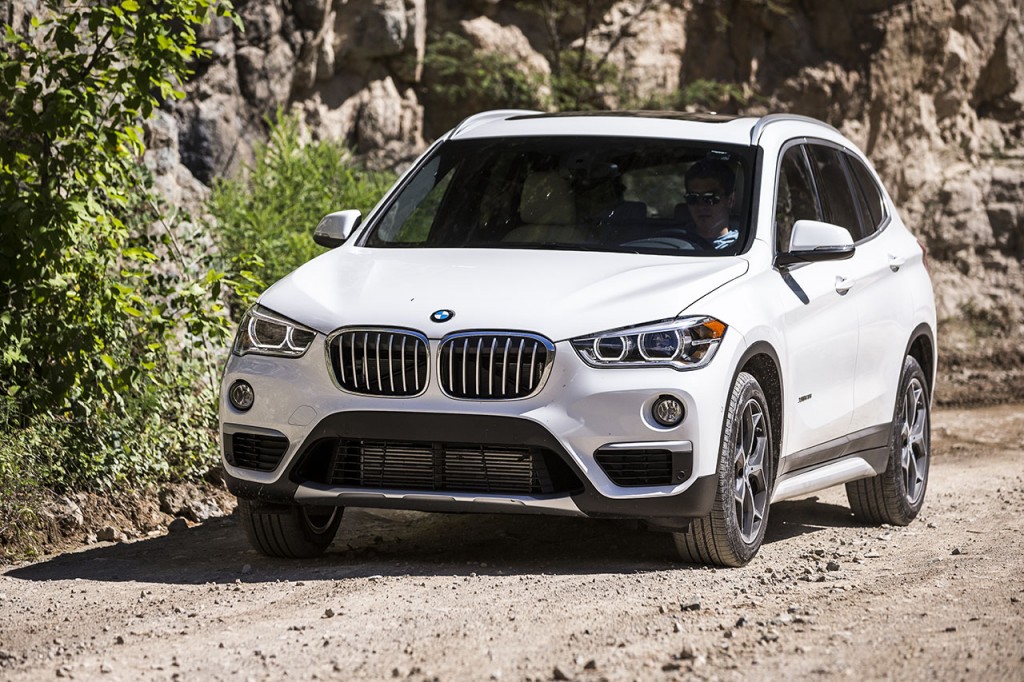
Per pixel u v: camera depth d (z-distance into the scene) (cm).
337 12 2859
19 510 1189
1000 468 1841
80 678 755
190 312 1404
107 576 1044
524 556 1106
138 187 1573
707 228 1115
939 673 733
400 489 980
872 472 1270
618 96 3228
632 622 857
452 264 1063
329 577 1011
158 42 1341
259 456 1016
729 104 3431
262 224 1930
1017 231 3603
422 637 827
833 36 3534
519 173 1191
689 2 3412
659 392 956
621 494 961
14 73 1327
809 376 1130
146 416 1438
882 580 995
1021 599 909
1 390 1326
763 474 1066
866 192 1367
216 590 977
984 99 3872
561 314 968
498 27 3178
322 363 984
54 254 1291
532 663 766
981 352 3212
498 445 959
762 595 940
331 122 2858
